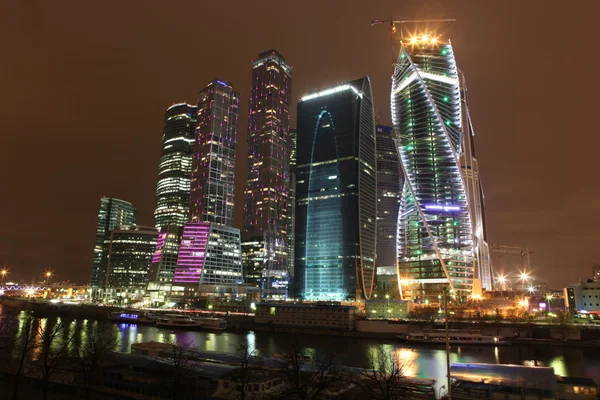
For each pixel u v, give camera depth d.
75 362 96.06
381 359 146.00
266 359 113.12
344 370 99.00
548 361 150.25
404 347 179.38
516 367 88.31
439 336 188.38
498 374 86.69
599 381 119.50
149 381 89.88
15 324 197.75
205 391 86.69
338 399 81.19
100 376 94.62
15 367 104.00
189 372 91.75
